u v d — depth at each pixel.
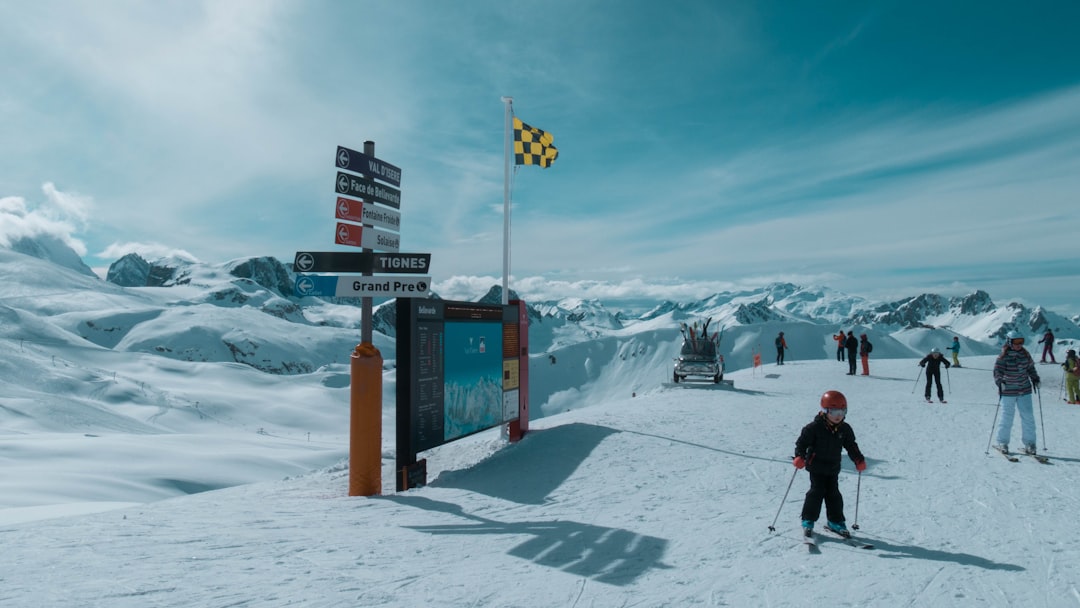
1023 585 5.10
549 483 9.85
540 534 6.85
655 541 6.50
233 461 73.38
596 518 7.57
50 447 66.12
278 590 4.80
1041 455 11.05
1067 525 6.85
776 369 37.97
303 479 11.89
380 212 10.79
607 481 9.78
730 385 26.75
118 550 5.75
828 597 4.88
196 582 4.89
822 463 6.49
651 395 24.44
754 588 5.08
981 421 15.62
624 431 14.22
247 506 8.62
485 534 6.88
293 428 171.00
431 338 11.08
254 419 171.88
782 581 5.25
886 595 4.91
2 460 56.75
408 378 10.30
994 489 8.56
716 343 28.17
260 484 11.72
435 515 7.92
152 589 4.66
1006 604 4.72
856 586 5.11
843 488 8.80
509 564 5.74
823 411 6.54
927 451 11.59
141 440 83.88
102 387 163.25
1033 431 10.75
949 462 10.52
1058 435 13.41
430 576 5.34
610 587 5.11
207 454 74.81
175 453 73.06
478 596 4.85
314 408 190.88
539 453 12.35
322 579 5.13
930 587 5.08
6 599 4.30
